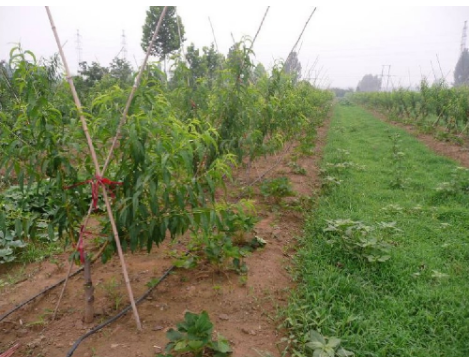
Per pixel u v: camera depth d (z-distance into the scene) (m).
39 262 3.58
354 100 42.06
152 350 2.37
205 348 2.38
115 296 2.94
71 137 2.36
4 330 2.57
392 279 3.44
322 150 9.91
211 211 2.52
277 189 5.17
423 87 14.25
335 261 3.70
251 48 4.19
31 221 2.51
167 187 2.35
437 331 2.75
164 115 2.45
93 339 2.46
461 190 5.88
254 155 5.76
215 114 4.44
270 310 2.89
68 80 2.26
